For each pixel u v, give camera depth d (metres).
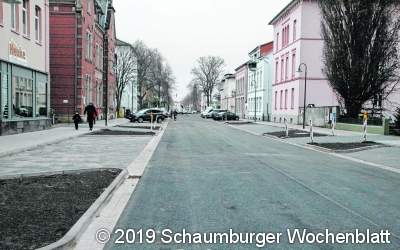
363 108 35.62
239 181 10.69
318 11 45.28
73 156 15.21
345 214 7.49
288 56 51.22
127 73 72.81
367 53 33.31
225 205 8.01
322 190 9.71
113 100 62.50
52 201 7.74
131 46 75.12
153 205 7.98
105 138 24.20
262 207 7.88
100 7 49.16
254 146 21.50
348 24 33.28
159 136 27.81
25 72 25.39
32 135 23.19
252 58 79.25
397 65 33.78
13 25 23.83
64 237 5.55
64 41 39.31
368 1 32.75
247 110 75.88
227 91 109.38
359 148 19.94
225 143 22.98
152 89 93.75
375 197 9.05
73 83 39.47
